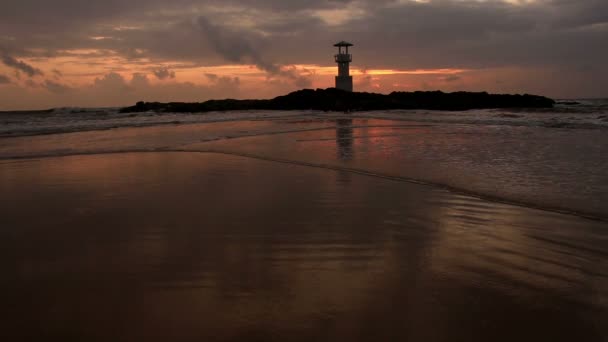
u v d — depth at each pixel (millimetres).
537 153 10078
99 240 4352
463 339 2463
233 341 2469
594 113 26062
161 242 4277
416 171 8148
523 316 2723
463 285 3191
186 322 2689
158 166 9336
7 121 27609
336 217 5152
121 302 2973
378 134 16719
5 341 2492
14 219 5164
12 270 3572
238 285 3238
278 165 9414
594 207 5312
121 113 47312
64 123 25391
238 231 4621
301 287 3188
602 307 2842
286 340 2467
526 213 5176
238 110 54156
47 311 2852
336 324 2641
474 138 14148
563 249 3955
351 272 3467
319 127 21484
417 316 2730
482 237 4332
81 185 7254
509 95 55875
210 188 6953
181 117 35188
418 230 4605
